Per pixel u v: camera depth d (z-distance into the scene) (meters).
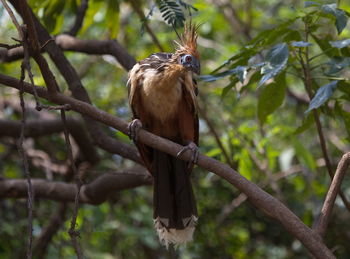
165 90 7.61
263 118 8.03
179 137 8.29
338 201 12.10
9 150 12.60
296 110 13.74
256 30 15.16
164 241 7.77
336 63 7.12
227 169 6.05
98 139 9.21
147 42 13.27
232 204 12.05
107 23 9.85
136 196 12.70
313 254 5.65
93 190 9.70
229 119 12.82
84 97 8.79
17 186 9.95
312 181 11.75
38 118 12.61
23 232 11.69
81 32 10.81
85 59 13.81
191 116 7.92
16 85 6.33
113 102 13.30
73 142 11.70
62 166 11.98
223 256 12.97
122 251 13.14
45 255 11.88
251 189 5.86
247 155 10.81
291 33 7.46
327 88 6.69
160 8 6.60
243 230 13.23
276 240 13.28
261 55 9.41
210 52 14.67
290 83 13.36
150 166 8.09
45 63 6.16
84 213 12.29
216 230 12.39
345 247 12.60
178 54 7.54
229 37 15.44
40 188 9.92
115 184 9.55
